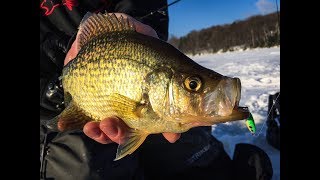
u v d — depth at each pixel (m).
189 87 0.25
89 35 0.29
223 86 0.25
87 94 0.29
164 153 0.41
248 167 0.40
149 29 0.33
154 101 0.26
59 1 0.41
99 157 0.35
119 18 0.29
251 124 0.31
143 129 0.27
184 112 0.26
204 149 0.42
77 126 0.29
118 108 0.27
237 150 0.42
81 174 0.35
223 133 0.58
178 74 0.26
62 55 0.40
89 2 0.42
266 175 0.39
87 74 0.28
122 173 0.36
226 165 0.42
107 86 0.27
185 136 0.41
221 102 0.25
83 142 0.36
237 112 0.25
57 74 0.38
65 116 0.29
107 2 0.43
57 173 0.36
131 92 0.27
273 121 0.51
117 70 0.27
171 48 0.27
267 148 0.51
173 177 0.42
